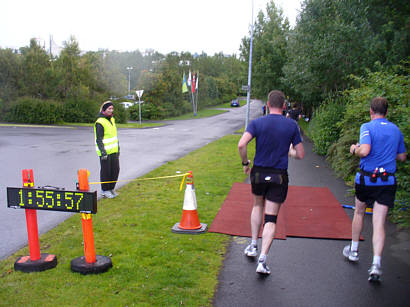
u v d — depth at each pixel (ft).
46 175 30.32
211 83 272.10
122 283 11.88
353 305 10.95
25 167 33.94
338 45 48.34
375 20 47.16
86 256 12.75
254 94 108.88
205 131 86.99
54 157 40.16
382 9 45.75
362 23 46.03
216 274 12.76
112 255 14.12
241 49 109.09
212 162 38.01
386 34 44.09
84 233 12.60
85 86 124.98
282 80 77.46
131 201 22.20
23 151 44.62
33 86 113.39
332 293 11.64
